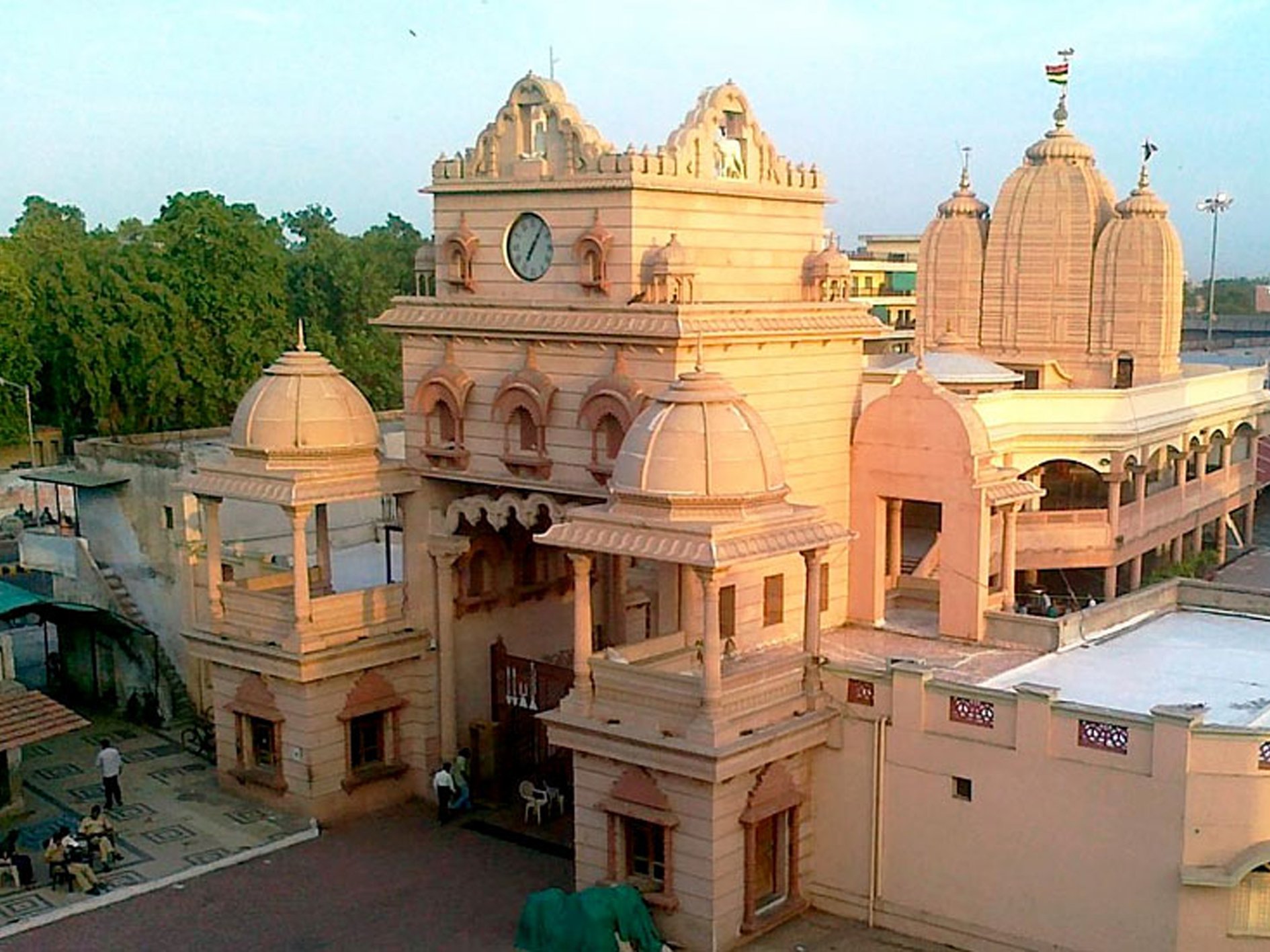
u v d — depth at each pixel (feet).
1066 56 207.92
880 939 80.18
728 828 77.51
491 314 94.73
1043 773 75.10
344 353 259.80
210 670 111.65
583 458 90.74
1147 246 199.52
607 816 81.25
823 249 100.89
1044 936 75.77
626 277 88.33
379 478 99.40
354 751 101.55
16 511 212.02
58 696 128.67
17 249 247.91
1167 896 71.46
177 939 80.12
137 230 315.17
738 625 89.81
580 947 75.31
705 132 91.66
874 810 81.41
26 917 82.58
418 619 103.14
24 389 223.71
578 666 81.46
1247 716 76.38
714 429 79.00
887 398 95.45
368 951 78.59
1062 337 206.18
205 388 230.07
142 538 122.83
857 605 98.02
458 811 100.32
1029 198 206.49
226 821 98.37
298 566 96.73
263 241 240.53
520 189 93.40
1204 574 191.11
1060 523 162.81
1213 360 319.47
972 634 93.09
